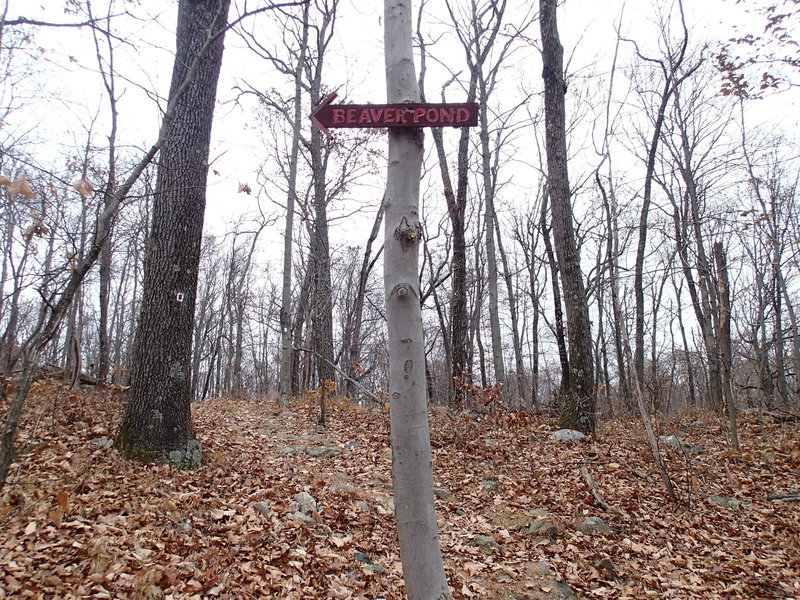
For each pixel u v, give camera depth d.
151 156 2.88
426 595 2.05
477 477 6.21
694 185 15.30
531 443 7.59
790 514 5.54
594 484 5.69
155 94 3.03
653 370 13.14
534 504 5.54
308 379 16.52
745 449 7.82
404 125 2.21
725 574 4.37
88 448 5.24
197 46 5.69
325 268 11.93
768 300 11.04
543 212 13.19
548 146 8.98
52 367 7.67
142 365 5.43
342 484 5.71
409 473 2.10
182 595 3.25
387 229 2.23
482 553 4.54
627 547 4.73
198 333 28.56
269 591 3.49
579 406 8.31
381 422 8.88
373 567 4.06
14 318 7.55
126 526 3.95
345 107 2.19
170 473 5.08
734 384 12.91
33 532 3.59
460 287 11.08
